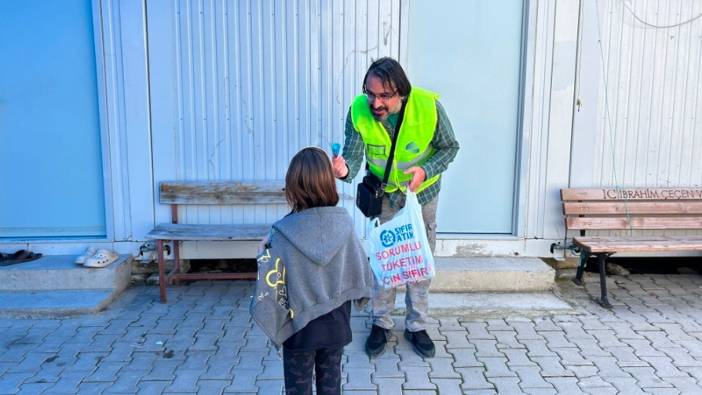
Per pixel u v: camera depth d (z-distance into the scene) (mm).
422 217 3590
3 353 3740
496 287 4746
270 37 4879
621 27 4930
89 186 5055
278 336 2441
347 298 2523
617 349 3826
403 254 3393
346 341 2523
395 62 3172
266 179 5051
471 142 5070
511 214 5184
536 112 4973
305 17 4859
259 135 5004
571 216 4953
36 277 4605
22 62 4855
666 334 4062
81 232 5121
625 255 5305
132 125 4910
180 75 4887
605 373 3502
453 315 4363
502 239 5102
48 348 3812
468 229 5199
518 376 3471
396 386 3350
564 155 5047
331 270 2471
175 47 4848
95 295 4555
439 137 3482
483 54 4969
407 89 3211
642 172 5152
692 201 5031
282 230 2430
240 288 4957
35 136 4957
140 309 4477
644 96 5047
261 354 3756
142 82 4863
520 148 5023
